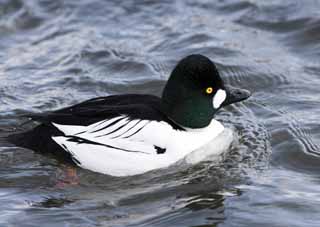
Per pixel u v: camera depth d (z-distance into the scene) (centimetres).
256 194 1177
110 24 1850
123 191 1207
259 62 1650
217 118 1462
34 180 1244
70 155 1251
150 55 1694
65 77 1606
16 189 1216
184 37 1767
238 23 1828
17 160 1302
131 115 1252
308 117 1427
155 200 1175
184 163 1256
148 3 1931
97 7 1923
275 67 1625
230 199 1166
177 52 1706
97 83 1580
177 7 1911
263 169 1265
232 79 1597
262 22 1819
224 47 1716
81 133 1246
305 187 1195
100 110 1260
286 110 1464
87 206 1159
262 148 1335
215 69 1271
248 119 1448
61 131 1256
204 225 1094
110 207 1155
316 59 1659
